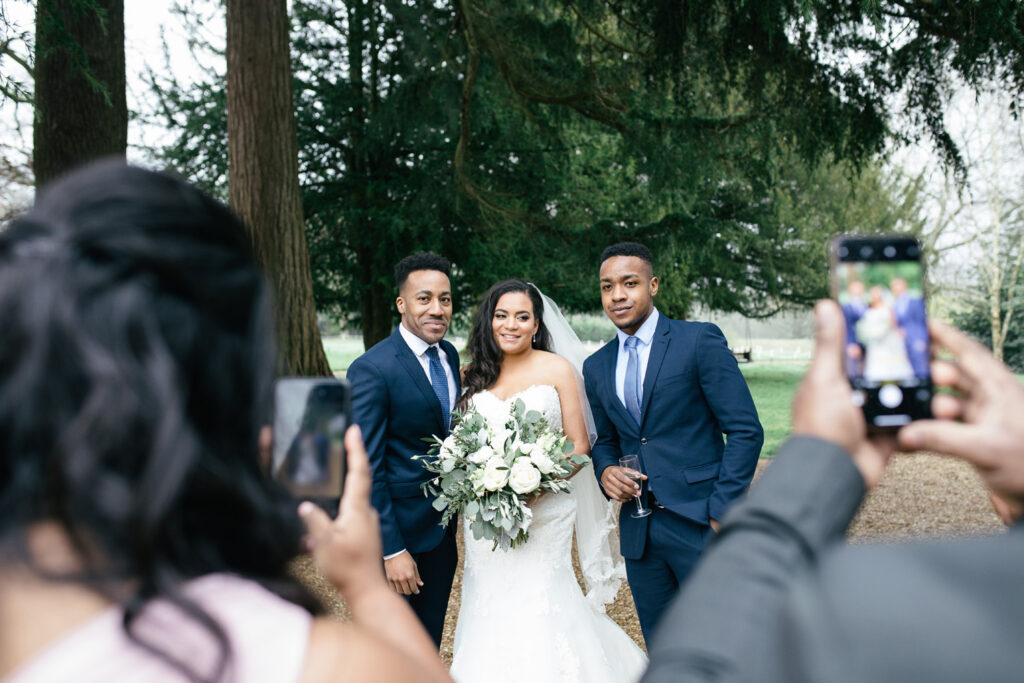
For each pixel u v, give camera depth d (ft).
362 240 46.73
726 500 9.62
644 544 10.35
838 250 2.41
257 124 23.47
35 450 1.49
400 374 10.46
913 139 28.22
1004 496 1.84
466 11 31.04
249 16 23.34
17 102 17.06
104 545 1.50
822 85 27.96
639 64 31.14
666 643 1.57
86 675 1.48
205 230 1.75
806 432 1.86
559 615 10.19
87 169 1.79
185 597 1.53
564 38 31.17
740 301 69.67
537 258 41.37
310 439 2.67
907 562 1.17
